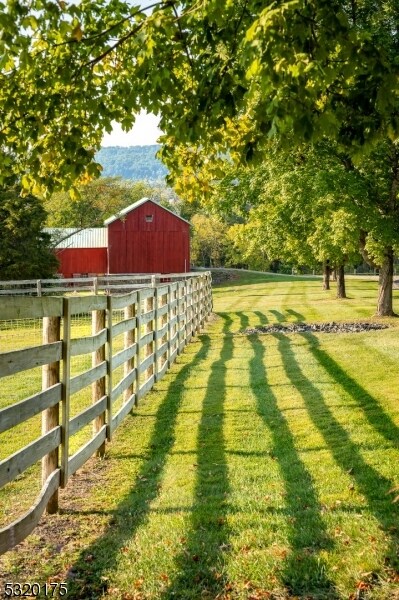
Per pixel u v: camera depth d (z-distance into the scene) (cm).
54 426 480
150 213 5197
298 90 366
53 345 472
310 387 907
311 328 1741
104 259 5291
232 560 379
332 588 344
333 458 576
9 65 480
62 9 411
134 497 506
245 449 627
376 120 460
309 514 446
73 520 460
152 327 1012
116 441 684
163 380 1045
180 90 508
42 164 570
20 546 414
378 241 1742
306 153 1667
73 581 363
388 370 986
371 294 3481
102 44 477
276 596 339
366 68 423
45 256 3578
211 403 851
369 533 407
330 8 354
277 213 1994
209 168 645
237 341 1548
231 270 7438
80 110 551
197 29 472
